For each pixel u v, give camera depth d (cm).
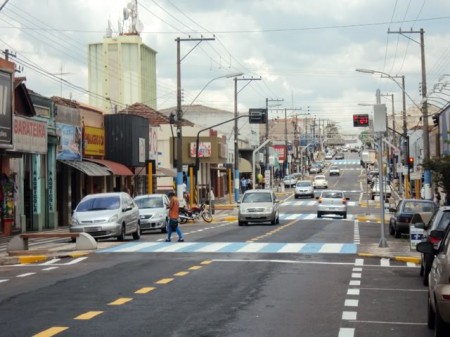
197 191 5469
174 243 2644
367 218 4828
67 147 4191
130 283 1526
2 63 3020
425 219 2300
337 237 2956
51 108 3978
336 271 1750
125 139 5072
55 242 3045
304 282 1539
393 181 8344
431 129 6156
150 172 4338
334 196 5106
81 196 4531
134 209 2992
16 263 2133
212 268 1803
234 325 1048
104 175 4434
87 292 1399
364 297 1338
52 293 1397
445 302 895
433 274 1001
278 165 12781
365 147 16588
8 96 2998
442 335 927
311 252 2242
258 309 1191
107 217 2772
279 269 1783
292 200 8275
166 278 1603
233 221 4859
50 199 3978
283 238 2880
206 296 1332
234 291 1399
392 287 1475
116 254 2239
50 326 1039
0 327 1037
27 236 2377
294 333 994
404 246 2389
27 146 3288
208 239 2852
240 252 2245
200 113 10275
